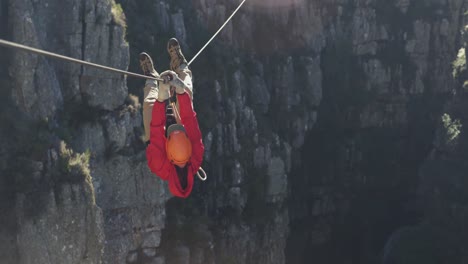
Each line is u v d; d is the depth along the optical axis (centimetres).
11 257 7694
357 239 14462
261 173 11431
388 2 15100
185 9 12006
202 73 11219
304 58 13725
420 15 15112
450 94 14738
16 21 8262
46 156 7825
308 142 14150
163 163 2308
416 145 15062
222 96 11344
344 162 14412
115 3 10106
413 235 11875
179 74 2767
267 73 13312
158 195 9406
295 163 13462
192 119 2353
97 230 8044
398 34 15012
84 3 8950
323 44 14288
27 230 7662
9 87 8150
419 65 15075
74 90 8856
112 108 9088
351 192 14575
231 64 11856
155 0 11231
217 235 10756
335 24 14588
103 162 8931
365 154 14688
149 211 9394
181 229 9981
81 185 7950
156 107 2323
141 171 9238
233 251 10800
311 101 13675
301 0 13875
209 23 12575
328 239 14212
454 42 15225
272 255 11506
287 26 13788
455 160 12631
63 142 8050
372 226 14588
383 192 14875
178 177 2312
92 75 8900
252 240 11112
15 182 7638
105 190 8956
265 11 13612
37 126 8081
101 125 8962
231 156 11081
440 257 11406
